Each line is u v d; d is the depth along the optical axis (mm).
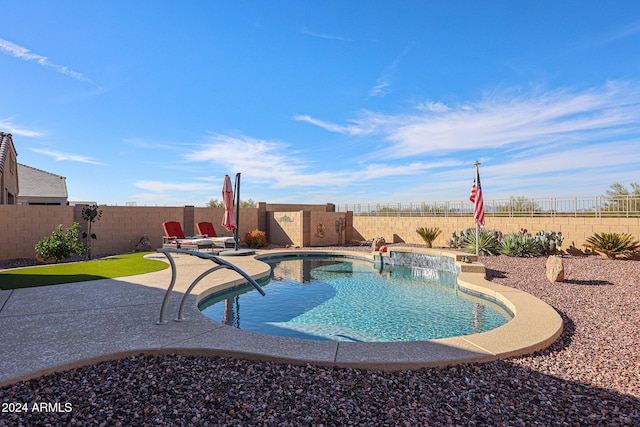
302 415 2914
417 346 4312
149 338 4477
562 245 15641
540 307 6285
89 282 8109
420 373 3752
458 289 9352
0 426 2656
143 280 8391
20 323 5074
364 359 3873
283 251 15789
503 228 17641
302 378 3562
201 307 7160
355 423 2820
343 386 3422
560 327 5176
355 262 14625
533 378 3717
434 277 11203
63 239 13031
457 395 3314
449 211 20938
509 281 9250
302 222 20016
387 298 8336
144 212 17281
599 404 3191
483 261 12727
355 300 8125
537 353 4430
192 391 3271
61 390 3260
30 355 3883
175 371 3693
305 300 8109
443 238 20016
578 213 16078
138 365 3828
